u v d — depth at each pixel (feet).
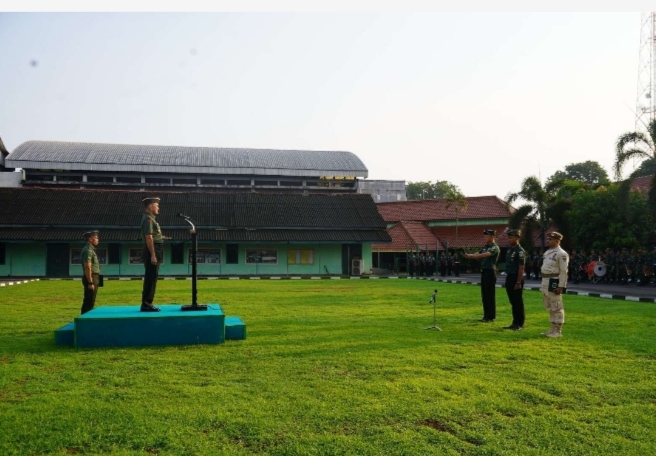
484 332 32.12
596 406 17.38
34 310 44.83
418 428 15.19
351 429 15.12
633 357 24.68
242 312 43.06
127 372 21.38
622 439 14.48
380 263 154.92
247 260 128.47
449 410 16.65
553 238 31.09
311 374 21.06
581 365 22.84
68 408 16.58
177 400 17.54
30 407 16.61
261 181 184.03
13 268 118.01
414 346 27.07
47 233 117.39
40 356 24.48
